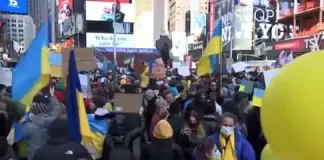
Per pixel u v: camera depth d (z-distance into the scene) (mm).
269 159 1721
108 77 20203
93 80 18016
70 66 5109
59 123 3658
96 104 7352
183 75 18344
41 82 5992
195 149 4984
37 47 6059
